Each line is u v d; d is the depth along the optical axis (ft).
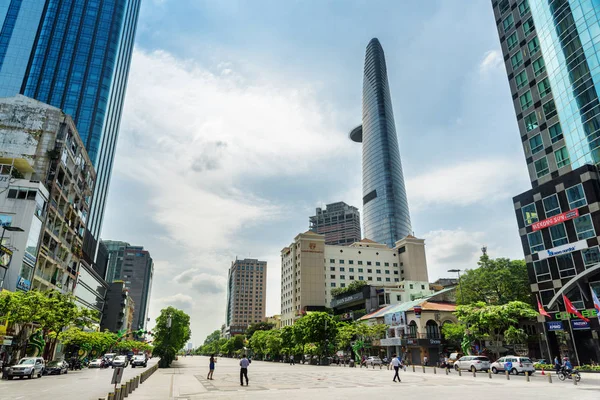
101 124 351.46
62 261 193.16
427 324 203.51
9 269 138.31
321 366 213.05
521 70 189.57
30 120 175.83
